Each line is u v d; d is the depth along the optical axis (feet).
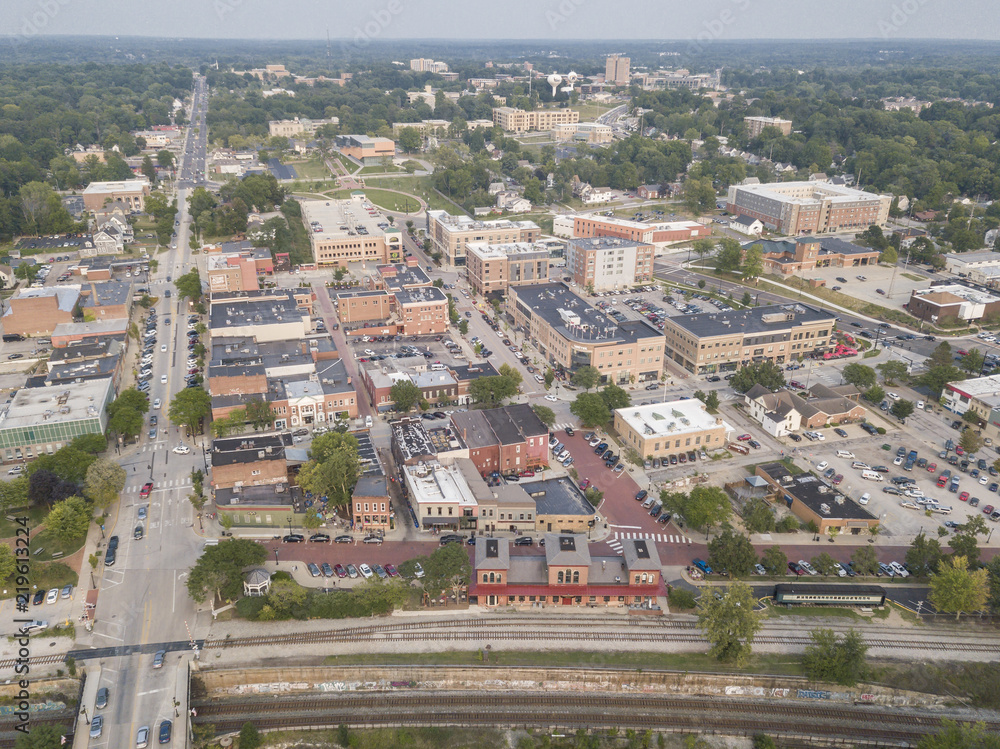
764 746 444.96
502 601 526.57
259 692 471.62
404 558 568.41
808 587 533.55
